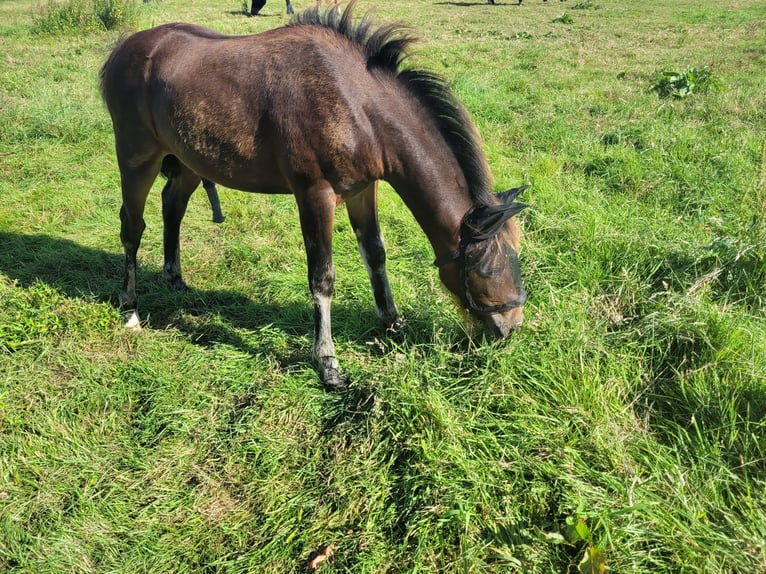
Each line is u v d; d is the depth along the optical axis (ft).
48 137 23.16
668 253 13.02
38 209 18.19
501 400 9.55
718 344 9.91
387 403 9.70
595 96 27.30
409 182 9.86
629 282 11.84
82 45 39.27
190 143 10.82
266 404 10.33
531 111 25.90
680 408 9.37
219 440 9.83
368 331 12.25
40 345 11.76
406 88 9.74
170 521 8.63
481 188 9.62
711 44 39.42
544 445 8.85
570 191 17.56
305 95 9.66
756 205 14.07
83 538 8.31
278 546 8.14
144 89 11.39
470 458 8.72
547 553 7.49
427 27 50.72
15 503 8.74
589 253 13.55
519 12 62.95
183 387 10.89
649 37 43.45
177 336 12.53
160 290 14.28
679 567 7.02
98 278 14.78
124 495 8.97
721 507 7.63
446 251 10.02
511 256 9.51
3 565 7.94
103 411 10.53
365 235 11.57
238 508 8.77
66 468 9.36
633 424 9.14
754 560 6.83
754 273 11.84
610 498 7.77
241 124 10.19
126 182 12.52
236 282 14.67
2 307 12.78
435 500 8.20
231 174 10.92
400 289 13.30
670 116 23.27
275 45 10.19
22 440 9.61
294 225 17.26
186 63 10.82
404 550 7.86
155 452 9.68
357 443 9.41
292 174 10.07
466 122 9.66
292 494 8.87
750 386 9.00
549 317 10.93
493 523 7.85
